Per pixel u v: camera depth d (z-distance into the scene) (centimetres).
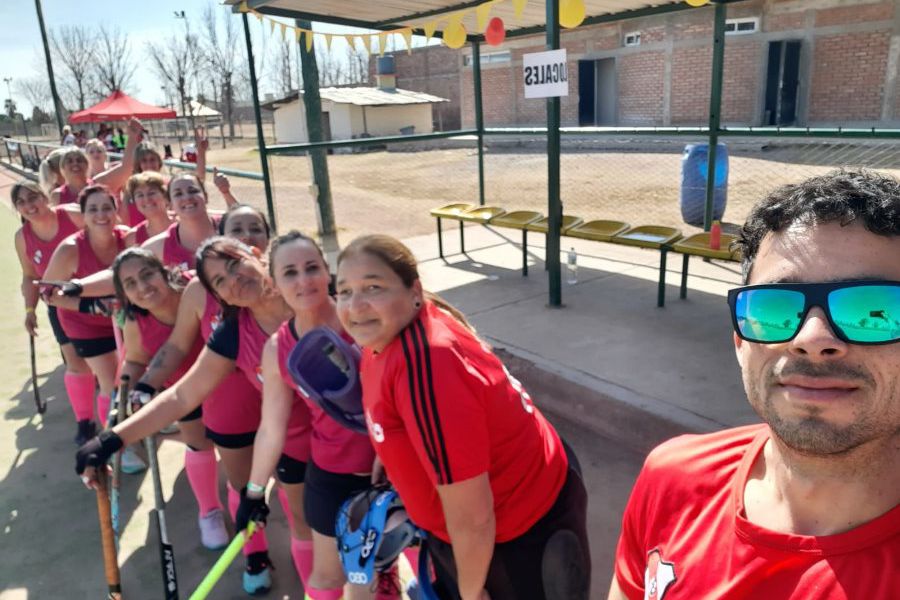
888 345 84
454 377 158
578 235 571
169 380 296
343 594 234
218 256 234
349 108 2777
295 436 241
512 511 176
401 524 201
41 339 648
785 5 1645
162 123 4356
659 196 1016
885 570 88
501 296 585
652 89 1945
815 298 87
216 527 320
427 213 1031
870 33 1521
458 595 199
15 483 389
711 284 580
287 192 1347
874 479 92
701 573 107
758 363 96
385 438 172
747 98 1741
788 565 95
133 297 293
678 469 120
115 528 277
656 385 392
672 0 644
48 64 1762
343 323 168
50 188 624
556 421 401
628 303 543
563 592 187
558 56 476
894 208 87
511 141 2138
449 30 518
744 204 907
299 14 639
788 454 97
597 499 321
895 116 1521
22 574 309
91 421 431
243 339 242
